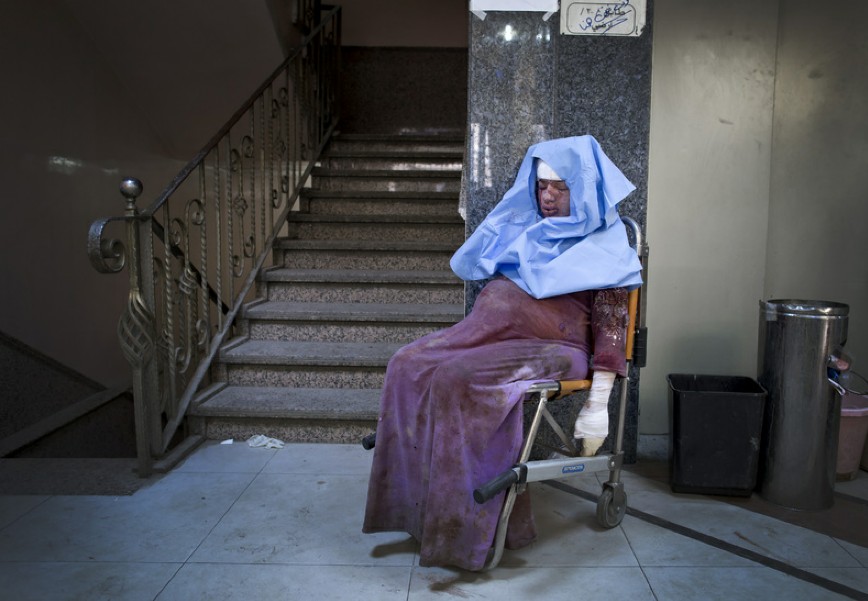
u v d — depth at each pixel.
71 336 4.31
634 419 2.79
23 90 3.87
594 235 2.10
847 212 2.73
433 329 3.64
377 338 3.67
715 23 2.94
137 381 2.60
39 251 3.99
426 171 5.06
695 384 2.69
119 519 2.30
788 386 2.35
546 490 2.57
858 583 1.90
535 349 2.01
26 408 3.68
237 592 1.86
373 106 6.47
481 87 2.66
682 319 3.07
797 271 2.91
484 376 1.88
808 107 2.83
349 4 6.35
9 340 3.58
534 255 2.09
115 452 4.13
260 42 4.74
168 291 2.93
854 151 2.69
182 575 1.94
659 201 3.01
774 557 2.05
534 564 2.01
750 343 3.08
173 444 3.46
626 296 2.08
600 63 2.66
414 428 2.00
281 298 4.04
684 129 2.97
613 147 2.70
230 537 2.17
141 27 4.60
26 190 3.87
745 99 2.97
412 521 2.02
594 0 2.63
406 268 4.29
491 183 2.71
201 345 3.32
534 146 2.25
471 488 1.87
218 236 3.45
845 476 2.66
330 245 4.26
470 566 1.88
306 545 2.12
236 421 3.10
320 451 2.98
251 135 3.83
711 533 2.20
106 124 4.84
